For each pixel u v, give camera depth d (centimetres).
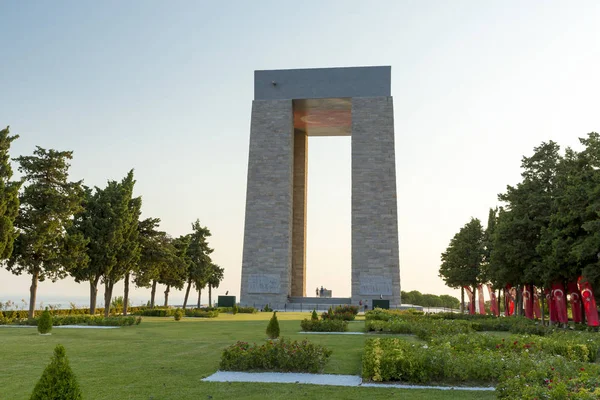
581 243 3619
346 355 2291
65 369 950
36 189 4731
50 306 5616
